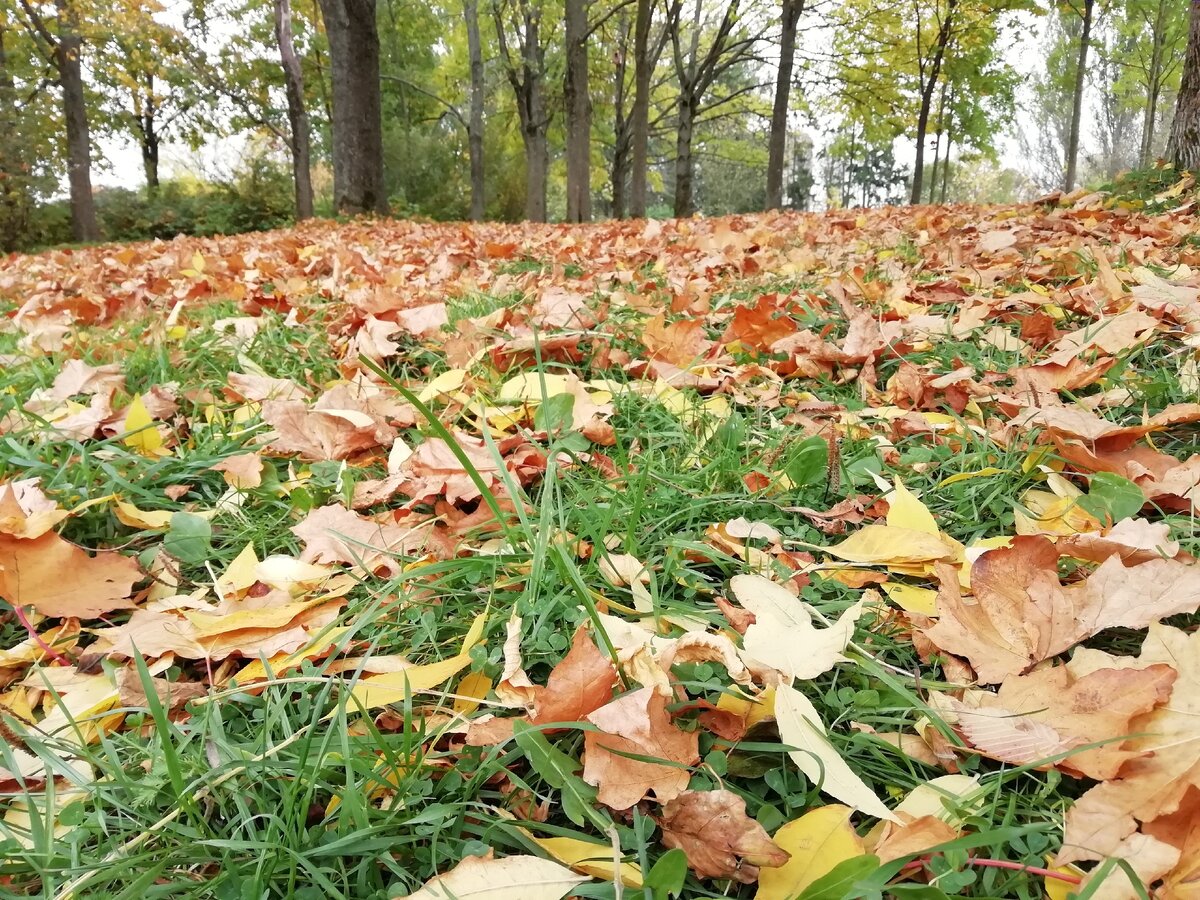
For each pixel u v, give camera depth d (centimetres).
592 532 138
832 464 165
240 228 2552
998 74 2675
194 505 181
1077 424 165
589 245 619
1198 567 113
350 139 1616
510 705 104
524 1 2334
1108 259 340
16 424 209
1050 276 340
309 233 1015
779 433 202
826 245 533
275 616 128
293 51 2327
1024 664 108
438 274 469
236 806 100
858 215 820
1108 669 98
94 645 126
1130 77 3428
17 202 1962
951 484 171
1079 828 81
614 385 236
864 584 139
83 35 2189
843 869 76
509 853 91
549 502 133
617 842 83
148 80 2822
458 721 107
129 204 2491
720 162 5191
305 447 198
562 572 123
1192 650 99
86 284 498
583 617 122
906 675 115
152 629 127
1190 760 84
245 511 178
